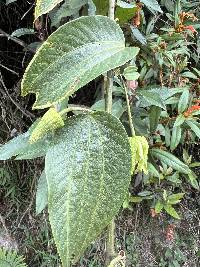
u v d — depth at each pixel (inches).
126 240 69.7
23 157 15.8
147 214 71.3
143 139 15.3
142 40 43.2
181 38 56.0
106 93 15.8
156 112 48.8
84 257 65.2
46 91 12.4
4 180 65.3
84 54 12.6
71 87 12.2
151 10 52.2
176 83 58.7
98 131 12.9
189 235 73.7
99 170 12.5
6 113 63.9
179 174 66.8
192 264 73.2
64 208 12.0
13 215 67.4
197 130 54.6
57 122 12.6
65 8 38.3
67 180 12.3
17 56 64.2
